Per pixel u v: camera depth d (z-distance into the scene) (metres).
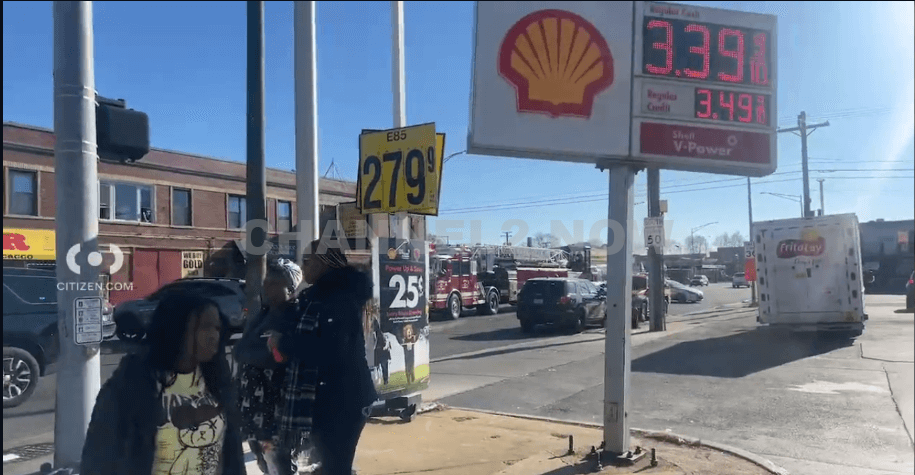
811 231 16.56
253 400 3.82
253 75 6.03
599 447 6.50
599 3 6.32
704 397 9.60
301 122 7.21
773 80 6.68
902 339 15.66
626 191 6.21
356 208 7.92
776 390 10.01
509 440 6.86
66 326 5.11
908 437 7.29
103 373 5.32
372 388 3.87
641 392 10.05
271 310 3.95
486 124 6.11
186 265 17.72
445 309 24.67
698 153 6.37
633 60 6.31
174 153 18.19
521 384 10.81
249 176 5.98
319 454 3.74
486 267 28.31
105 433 2.84
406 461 6.05
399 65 9.90
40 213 9.13
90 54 5.23
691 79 6.41
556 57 6.23
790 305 16.67
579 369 12.34
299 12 7.13
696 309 30.94
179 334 2.96
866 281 19.19
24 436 6.22
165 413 2.91
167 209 17.77
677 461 6.19
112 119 4.68
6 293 6.86
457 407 8.96
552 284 19.59
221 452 3.10
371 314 7.26
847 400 9.20
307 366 3.66
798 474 6.05
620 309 6.13
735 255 79.12
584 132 6.18
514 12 6.22
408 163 7.13
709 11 6.54
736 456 6.43
